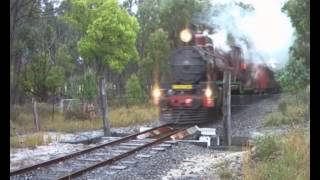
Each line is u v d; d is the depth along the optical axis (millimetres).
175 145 15547
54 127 20906
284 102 20562
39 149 15164
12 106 23734
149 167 12062
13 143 15352
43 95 26797
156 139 16094
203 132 18156
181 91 20266
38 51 27734
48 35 30031
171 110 20266
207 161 12898
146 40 33875
